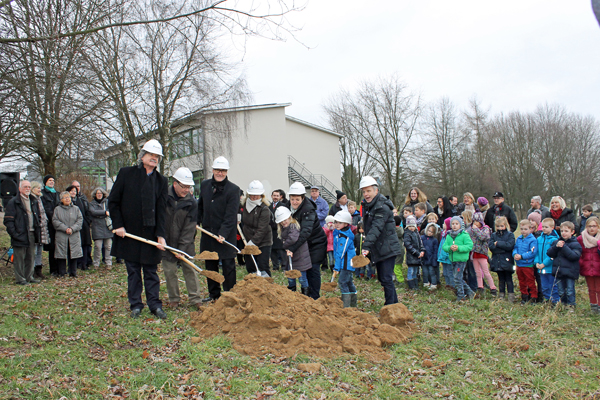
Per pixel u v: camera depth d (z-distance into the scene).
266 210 6.59
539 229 7.61
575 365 3.98
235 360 3.84
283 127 25.83
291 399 3.22
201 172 23.83
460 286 6.60
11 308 5.22
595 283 5.98
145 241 4.95
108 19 8.76
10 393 3.06
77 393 3.15
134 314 4.98
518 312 5.77
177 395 3.23
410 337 4.62
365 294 6.99
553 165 33.41
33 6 7.81
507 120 35.50
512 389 3.45
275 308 4.60
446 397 3.34
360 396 3.32
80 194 8.52
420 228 8.16
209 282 5.83
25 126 8.78
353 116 35.72
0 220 16.64
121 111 12.99
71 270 7.78
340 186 31.52
